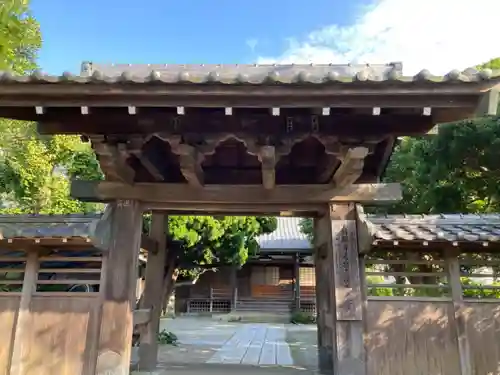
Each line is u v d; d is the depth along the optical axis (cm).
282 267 2436
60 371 429
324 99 329
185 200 470
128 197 464
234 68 477
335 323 433
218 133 377
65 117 378
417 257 516
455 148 866
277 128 376
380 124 377
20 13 436
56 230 429
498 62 922
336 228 455
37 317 445
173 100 334
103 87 327
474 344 439
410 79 309
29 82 324
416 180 985
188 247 1595
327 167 447
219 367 638
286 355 870
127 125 381
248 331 1472
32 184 1152
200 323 1816
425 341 439
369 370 430
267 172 404
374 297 451
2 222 506
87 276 568
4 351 437
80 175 1281
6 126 983
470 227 476
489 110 319
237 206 489
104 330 431
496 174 915
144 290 628
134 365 600
